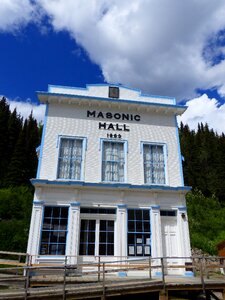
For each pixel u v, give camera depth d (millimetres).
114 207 13539
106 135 14977
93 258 12688
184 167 45812
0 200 28656
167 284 9484
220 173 44812
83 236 13078
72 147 14508
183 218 13891
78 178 13984
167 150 15375
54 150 14133
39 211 12727
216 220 32281
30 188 34375
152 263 12875
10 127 45094
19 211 27969
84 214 13336
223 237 27016
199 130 69562
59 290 8586
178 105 15891
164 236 13695
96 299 9117
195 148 50750
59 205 13031
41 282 10125
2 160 39531
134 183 14336
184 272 12812
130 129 15383
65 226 12883
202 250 24656
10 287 9758
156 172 14953
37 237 12320
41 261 12031
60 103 15047
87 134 14781
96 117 15195
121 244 12906
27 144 41656
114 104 15398
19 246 21531
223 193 42438
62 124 14695
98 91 15680
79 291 8633
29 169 38062
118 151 14945
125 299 9797
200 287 9766
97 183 13375
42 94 14688
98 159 14414
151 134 15539
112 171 14484
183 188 14102
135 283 9297
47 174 13625
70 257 12250
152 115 15953
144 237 13375
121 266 11391
